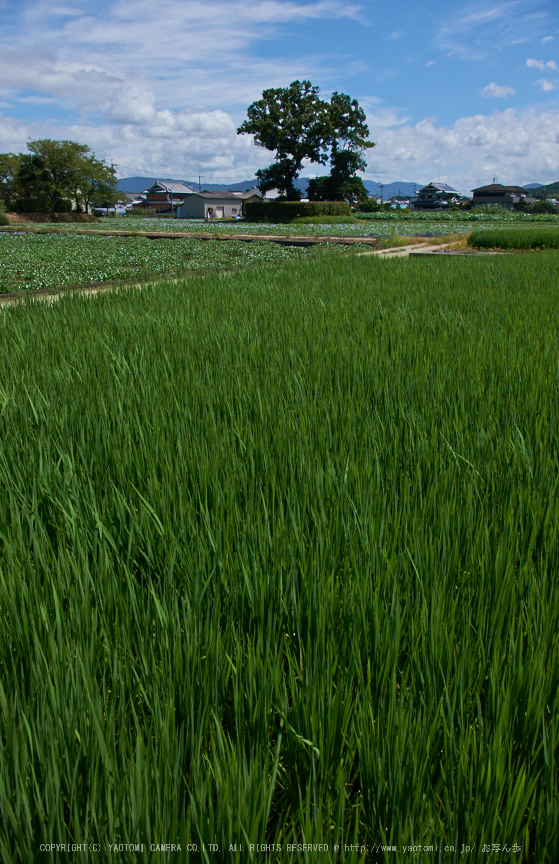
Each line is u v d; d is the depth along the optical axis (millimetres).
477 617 2037
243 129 66438
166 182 126312
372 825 1433
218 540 2369
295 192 71688
